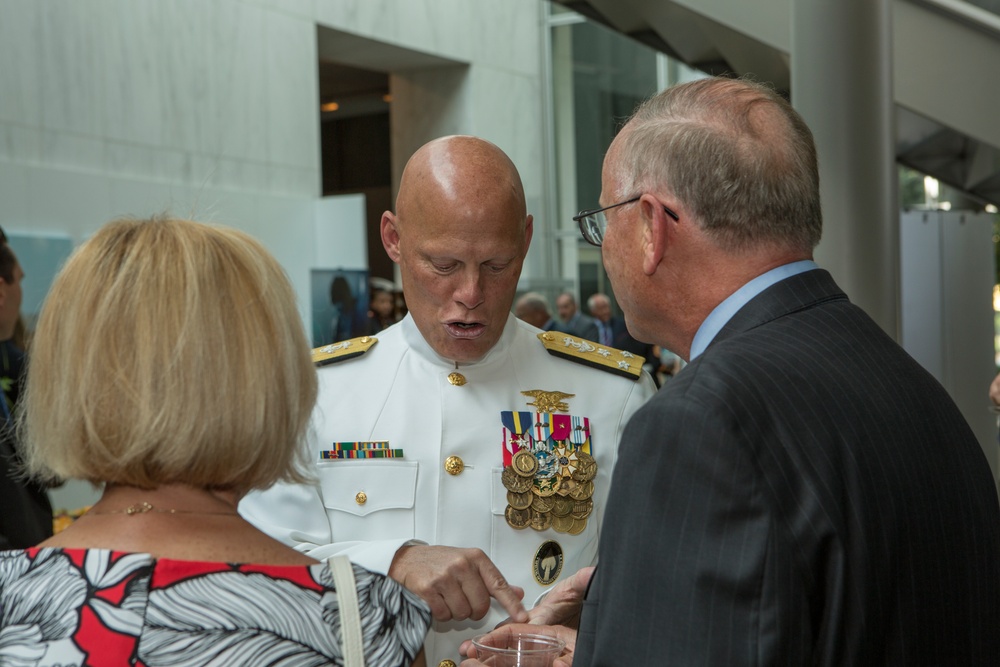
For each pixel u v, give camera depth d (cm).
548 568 161
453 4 1086
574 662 105
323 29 965
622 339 855
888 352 108
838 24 306
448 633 155
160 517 89
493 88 1134
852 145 306
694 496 93
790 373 99
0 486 188
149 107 792
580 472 164
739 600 90
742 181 107
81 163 739
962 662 102
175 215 101
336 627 87
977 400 525
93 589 83
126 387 86
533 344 174
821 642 92
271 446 91
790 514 92
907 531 97
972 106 387
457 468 161
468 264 150
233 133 862
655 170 112
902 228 518
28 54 708
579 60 1192
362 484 161
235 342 89
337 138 1516
